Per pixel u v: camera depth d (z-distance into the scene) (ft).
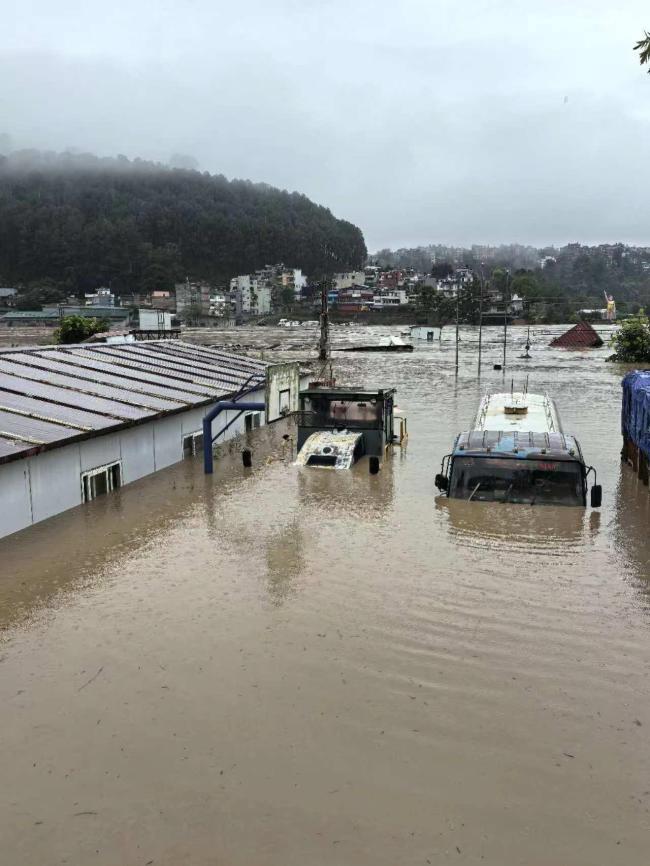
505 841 23.89
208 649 36.70
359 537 54.08
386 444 84.89
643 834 24.22
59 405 71.15
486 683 33.50
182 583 45.52
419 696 32.37
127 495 67.10
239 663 35.24
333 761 27.91
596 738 29.45
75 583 45.75
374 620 39.93
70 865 23.04
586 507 59.67
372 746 28.84
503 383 169.07
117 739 29.35
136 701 32.07
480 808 25.41
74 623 39.99
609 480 71.92
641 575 46.75
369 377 183.32
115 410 72.84
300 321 568.41
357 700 32.01
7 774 27.32
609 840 23.95
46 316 503.20
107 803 25.73
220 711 31.22
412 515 59.11
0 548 52.42
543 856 23.26
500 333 427.33
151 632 38.68
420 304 561.02
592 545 52.06
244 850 23.56
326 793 26.13
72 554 51.06
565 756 28.30
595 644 37.35
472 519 57.62
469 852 23.41
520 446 61.52
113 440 68.54
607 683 33.58
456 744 28.99
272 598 42.93
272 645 37.04
